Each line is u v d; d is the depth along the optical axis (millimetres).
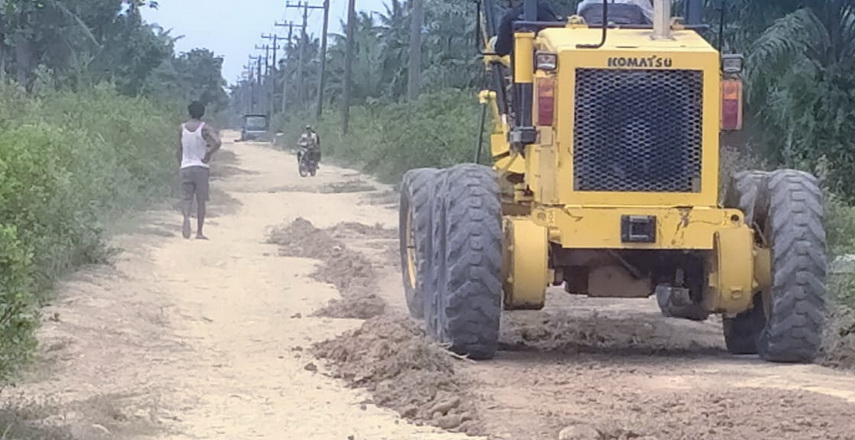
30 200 11836
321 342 10977
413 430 8055
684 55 10375
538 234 10227
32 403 8078
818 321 10281
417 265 12195
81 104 24797
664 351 11289
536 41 11039
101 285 13398
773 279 10312
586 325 12438
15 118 19500
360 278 15398
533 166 10828
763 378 9789
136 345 10602
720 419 8180
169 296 13453
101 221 17750
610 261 10766
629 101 10352
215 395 8969
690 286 10930
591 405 8680
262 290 14344
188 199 19562
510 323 12539
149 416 8195
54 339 10094
